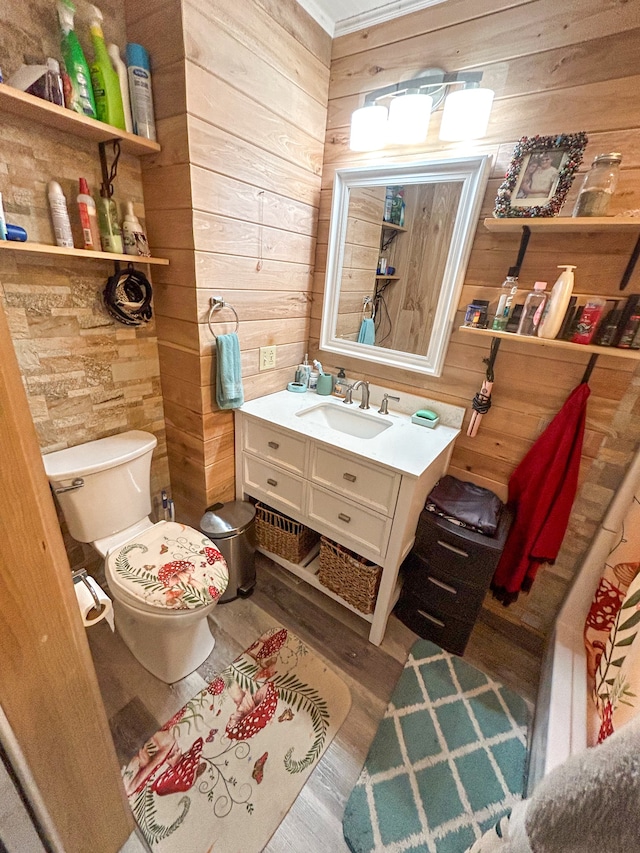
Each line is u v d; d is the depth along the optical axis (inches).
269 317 65.3
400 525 50.9
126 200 50.5
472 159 50.6
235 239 54.2
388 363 66.7
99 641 56.8
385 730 48.1
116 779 33.1
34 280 45.1
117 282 51.1
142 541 53.2
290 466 61.1
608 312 45.9
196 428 61.4
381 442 55.5
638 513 45.8
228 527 61.1
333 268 68.7
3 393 17.1
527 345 53.9
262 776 42.9
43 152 41.9
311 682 53.3
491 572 51.0
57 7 38.6
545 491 53.3
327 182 65.9
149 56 43.9
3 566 19.2
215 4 41.9
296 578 72.0
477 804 41.5
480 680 55.2
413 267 60.7
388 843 38.1
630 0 38.8
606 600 49.9
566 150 41.8
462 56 49.8
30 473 19.3
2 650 20.4
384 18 53.6
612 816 15.4
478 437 61.8
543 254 49.9
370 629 62.1
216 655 56.3
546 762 39.8
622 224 39.5
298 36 53.4
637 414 48.0
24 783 23.9
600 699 42.1
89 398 54.8
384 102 56.9
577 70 43.3
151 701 49.6
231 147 49.2
